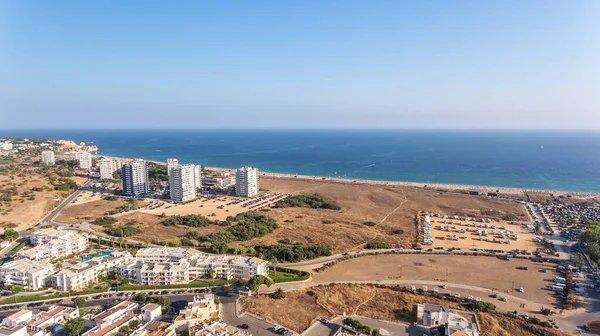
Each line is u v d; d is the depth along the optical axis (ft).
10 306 581.94
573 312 587.68
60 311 533.14
